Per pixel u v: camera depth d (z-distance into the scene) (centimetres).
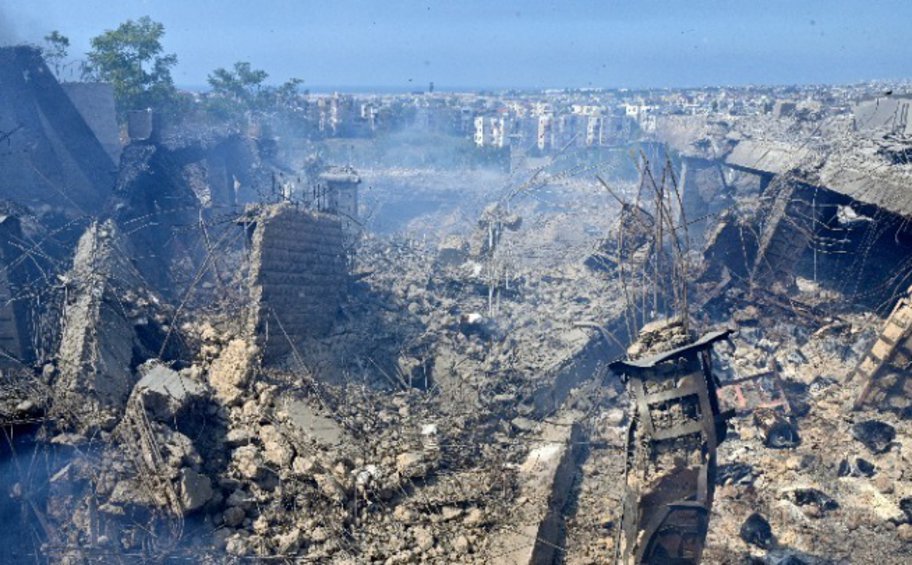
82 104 3198
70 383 1400
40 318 1623
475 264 2644
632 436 1156
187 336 1752
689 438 1077
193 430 1393
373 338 1917
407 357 1875
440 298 2275
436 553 1281
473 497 1418
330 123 11038
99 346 1501
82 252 1880
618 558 1085
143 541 1164
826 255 2836
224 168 3497
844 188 2659
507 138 10650
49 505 1191
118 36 5438
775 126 4181
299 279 1825
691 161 4006
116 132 3300
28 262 1773
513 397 1767
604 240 2656
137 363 1586
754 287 2486
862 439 1694
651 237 2222
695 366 1102
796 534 1392
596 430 1772
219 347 1705
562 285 2512
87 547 1137
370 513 1364
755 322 2411
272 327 1727
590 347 2023
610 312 2198
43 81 2797
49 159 2783
